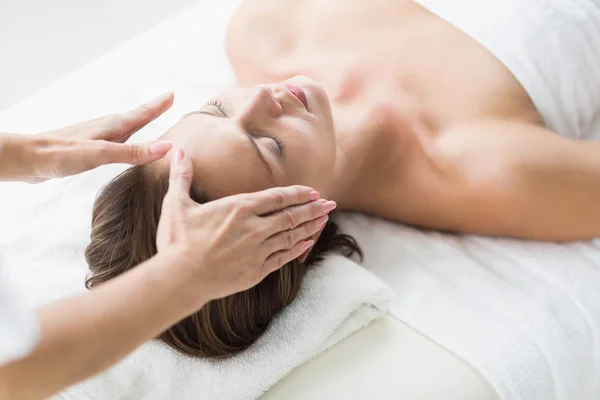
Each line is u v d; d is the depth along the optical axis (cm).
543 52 112
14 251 108
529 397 92
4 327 62
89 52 165
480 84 112
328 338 96
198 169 89
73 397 91
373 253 111
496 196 103
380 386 91
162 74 138
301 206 81
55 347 66
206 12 152
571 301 99
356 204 119
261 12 132
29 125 130
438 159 109
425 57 117
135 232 92
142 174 92
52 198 116
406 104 114
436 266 106
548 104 112
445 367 92
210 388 90
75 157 86
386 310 100
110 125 93
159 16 171
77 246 108
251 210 76
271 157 93
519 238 109
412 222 116
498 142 105
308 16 130
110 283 71
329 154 101
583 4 115
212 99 102
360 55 121
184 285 71
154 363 93
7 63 157
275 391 93
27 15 157
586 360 99
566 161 101
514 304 98
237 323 94
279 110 96
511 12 114
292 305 98
